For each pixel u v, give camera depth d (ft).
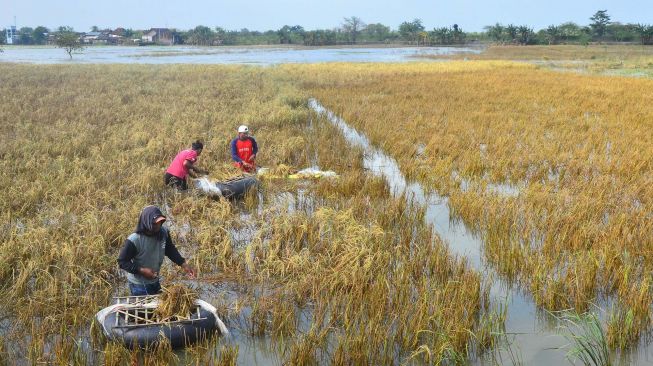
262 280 22.74
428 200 34.30
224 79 106.22
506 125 54.65
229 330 19.44
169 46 429.38
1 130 52.49
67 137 48.19
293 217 27.96
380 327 18.63
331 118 64.03
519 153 43.60
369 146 49.26
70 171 37.93
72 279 21.74
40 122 56.80
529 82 97.35
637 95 77.56
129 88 89.20
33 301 20.08
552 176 38.60
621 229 26.91
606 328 19.30
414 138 49.70
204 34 441.27
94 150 43.01
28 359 17.21
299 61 198.08
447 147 45.44
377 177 36.73
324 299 20.97
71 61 195.72
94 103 70.79
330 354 17.88
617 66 153.79
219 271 24.07
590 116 61.05
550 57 202.08
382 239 25.89
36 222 27.84
